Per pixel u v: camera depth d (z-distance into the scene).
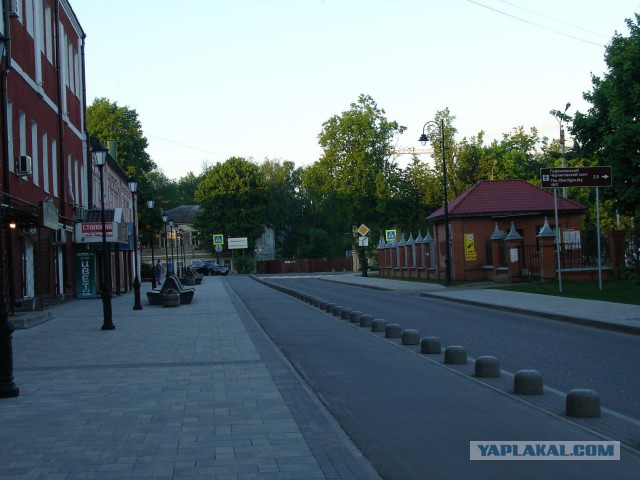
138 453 6.59
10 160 22.52
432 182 67.94
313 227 104.56
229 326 19.33
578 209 42.09
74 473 5.99
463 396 9.24
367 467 6.11
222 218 91.31
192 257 99.31
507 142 75.81
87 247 34.16
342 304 28.20
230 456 6.45
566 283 32.56
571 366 11.57
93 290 33.56
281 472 5.95
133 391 9.80
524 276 37.16
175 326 19.52
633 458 6.32
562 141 44.31
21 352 14.32
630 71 28.38
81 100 36.53
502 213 41.84
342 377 10.98
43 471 6.07
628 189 29.53
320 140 69.19
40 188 26.84
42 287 26.48
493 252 38.66
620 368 11.26
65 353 14.08
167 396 9.41
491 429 7.45
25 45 25.09
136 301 26.23
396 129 69.69
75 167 34.34
